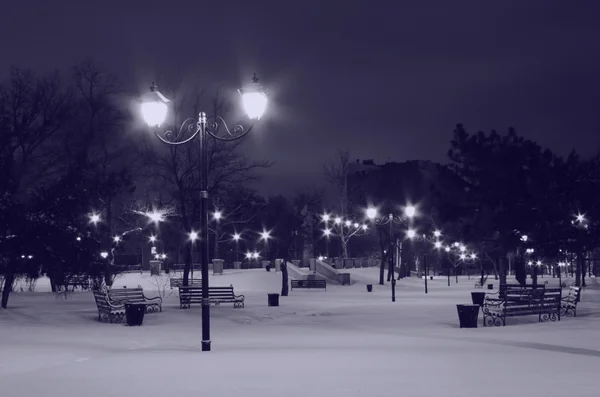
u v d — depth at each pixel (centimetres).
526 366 1341
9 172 3647
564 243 5562
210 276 7131
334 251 11531
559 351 1667
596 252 8681
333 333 2366
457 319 2950
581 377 1173
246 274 7200
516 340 1981
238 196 5131
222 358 1516
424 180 11781
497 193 5641
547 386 1065
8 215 3294
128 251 9250
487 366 1342
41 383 1160
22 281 5906
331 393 1014
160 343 2094
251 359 1489
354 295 5322
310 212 10694
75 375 1256
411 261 9669
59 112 4175
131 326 2717
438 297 4866
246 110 1705
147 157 4406
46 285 6378
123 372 1288
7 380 1202
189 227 4453
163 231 8681
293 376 1203
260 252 11288
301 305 3991
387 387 1066
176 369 1322
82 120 4494
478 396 970
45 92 4138
